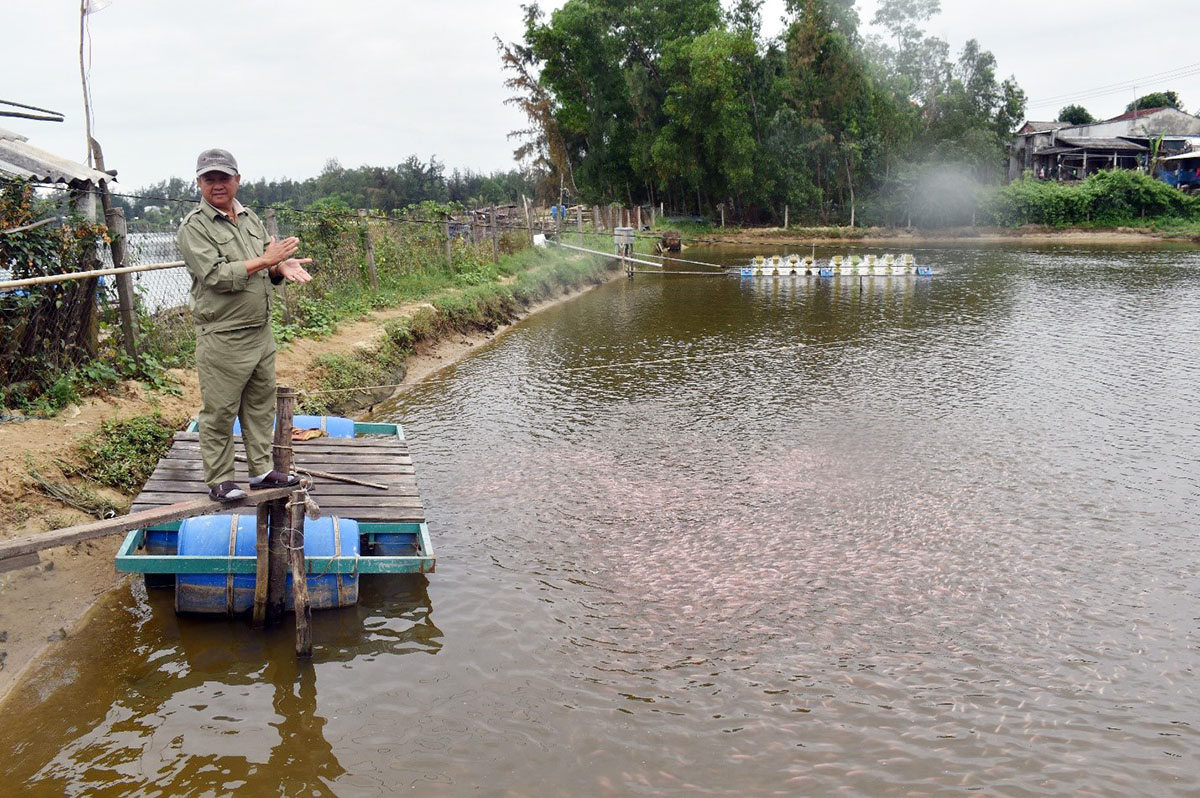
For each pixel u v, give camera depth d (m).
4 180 9.31
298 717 5.93
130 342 11.03
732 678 6.42
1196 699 6.14
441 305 19.58
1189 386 14.48
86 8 10.58
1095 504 9.52
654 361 17.61
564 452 11.60
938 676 6.41
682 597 7.62
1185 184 64.50
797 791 5.27
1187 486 9.98
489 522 9.26
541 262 30.55
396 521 7.68
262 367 6.36
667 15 56.94
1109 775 5.39
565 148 61.66
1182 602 7.43
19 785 5.21
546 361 17.77
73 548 7.81
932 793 5.25
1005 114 64.69
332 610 7.25
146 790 5.21
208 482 6.32
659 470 10.85
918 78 62.41
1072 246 49.75
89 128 10.82
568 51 57.88
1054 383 14.88
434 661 6.62
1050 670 6.48
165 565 6.75
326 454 9.04
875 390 14.69
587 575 8.05
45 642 6.68
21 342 9.52
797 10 58.94
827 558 8.34
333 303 17.41
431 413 13.66
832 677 6.42
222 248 5.94
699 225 59.16
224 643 6.77
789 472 10.70
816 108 59.03
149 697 6.10
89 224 10.21
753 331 21.06
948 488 10.05
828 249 49.59
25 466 8.19
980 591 7.66
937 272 34.53
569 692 6.25
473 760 5.53
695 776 5.40
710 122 54.84
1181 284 28.91
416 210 25.62
